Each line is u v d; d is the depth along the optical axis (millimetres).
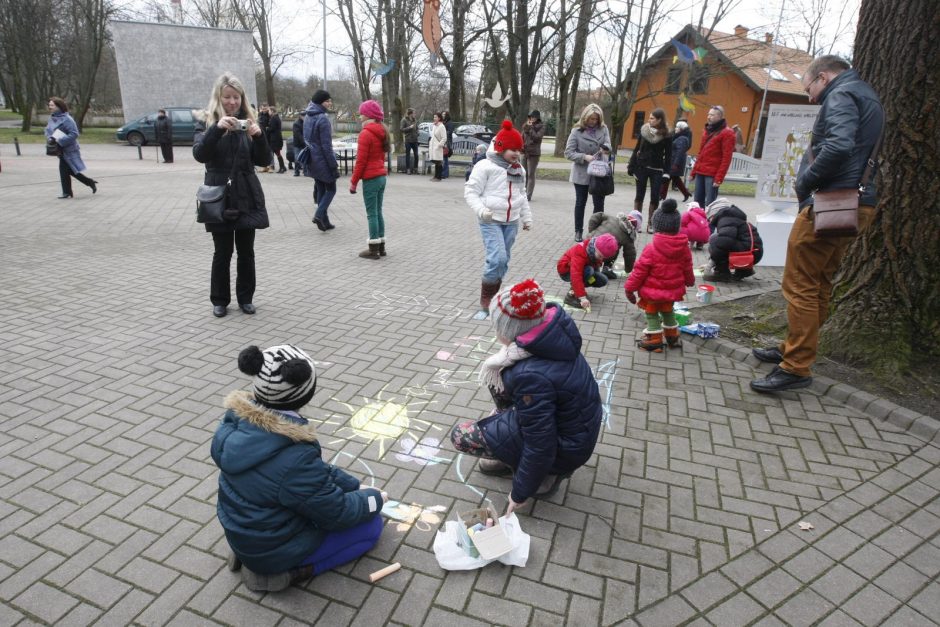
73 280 5930
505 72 23203
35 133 27828
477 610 2131
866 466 3014
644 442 3223
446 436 3264
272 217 9703
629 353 4418
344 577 2275
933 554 2438
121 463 2930
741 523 2602
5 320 4785
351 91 41719
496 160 5004
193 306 5270
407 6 19984
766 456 3098
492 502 2729
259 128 4609
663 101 32688
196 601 2143
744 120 30484
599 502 2730
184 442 3127
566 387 2398
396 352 4363
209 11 39906
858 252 4148
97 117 37969
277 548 2082
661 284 4176
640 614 2131
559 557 2391
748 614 2141
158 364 4055
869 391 3643
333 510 2146
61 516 2549
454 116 26766
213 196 4602
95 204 10219
